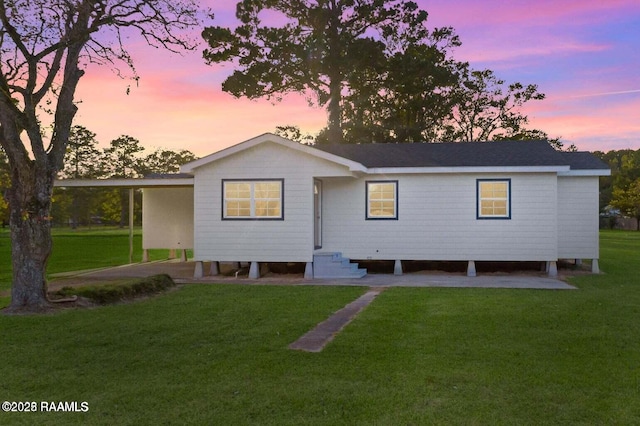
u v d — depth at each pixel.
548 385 6.11
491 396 5.76
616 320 9.73
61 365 6.95
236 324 9.44
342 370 6.64
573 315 10.19
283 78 33.66
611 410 5.39
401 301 11.94
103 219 70.12
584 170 17.64
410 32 35.06
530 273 17.69
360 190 17.91
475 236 17.25
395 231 17.69
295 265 19.67
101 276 17.30
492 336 8.44
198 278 17.00
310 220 16.72
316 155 16.47
